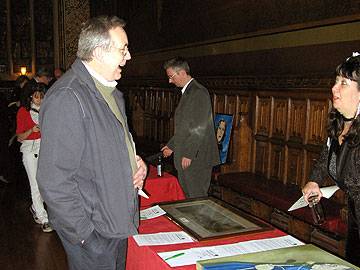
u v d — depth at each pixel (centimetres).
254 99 461
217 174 449
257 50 484
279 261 149
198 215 207
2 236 436
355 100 185
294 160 405
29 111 443
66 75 166
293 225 341
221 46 554
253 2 486
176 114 375
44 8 1113
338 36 372
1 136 645
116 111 180
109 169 163
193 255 161
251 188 392
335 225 301
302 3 413
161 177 328
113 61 167
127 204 169
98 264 171
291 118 411
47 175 153
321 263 148
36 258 381
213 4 568
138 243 174
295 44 424
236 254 162
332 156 204
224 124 487
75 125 154
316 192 211
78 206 158
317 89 377
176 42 682
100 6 1025
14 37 1130
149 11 780
